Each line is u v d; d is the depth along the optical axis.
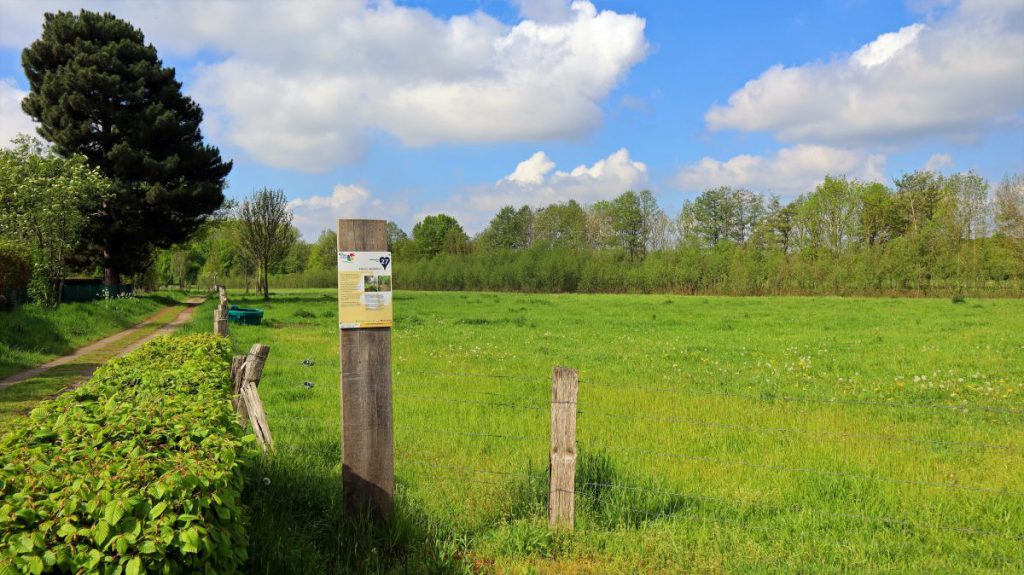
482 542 4.55
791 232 77.31
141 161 37.94
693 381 11.72
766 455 6.89
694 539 4.68
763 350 16.52
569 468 4.67
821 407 9.45
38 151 31.78
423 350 15.98
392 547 4.38
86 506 2.46
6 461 2.79
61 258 27.69
